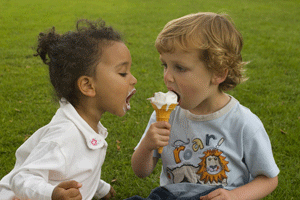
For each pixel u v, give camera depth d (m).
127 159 3.68
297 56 7.73
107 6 15.77
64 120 2.08
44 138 1.99
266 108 4.83
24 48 8.41
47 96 5.41
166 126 2.06
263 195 2.11
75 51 2.06
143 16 13.28
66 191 1.65
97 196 2.92
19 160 2.24
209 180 2.15
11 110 4.81
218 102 2.17
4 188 2.06
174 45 1.94
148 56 7.68
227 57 2.00
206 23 2.00
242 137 2.10
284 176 3.33
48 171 1.87
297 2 17.41
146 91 5.53
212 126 2.16
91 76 2.06
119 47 2.11
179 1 17.47
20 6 15.33
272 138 3.98
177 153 2.27
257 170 2.12
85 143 2.10
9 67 6.89
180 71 2.00
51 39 2.26
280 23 11.94
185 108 2.10
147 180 3.34
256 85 5.77
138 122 4.45
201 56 1.95
